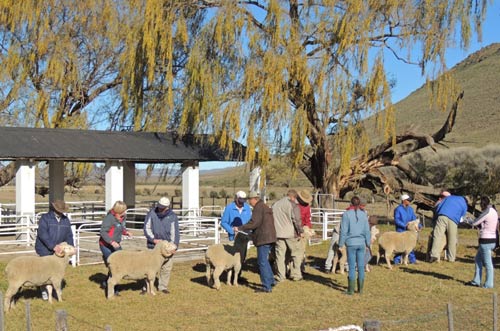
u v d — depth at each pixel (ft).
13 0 82.74
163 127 77.51
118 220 37.14
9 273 32.19
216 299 36.60
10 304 32.76
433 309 34.17
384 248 47.62
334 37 69.31
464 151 105.19
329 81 68.80
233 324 30.83
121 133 73.97
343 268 45.68
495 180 94.89
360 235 38.24
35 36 84.69
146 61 76.43
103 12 86.58
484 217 40.22
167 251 36.76
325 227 63.52
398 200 92.58
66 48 85.87
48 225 34.22
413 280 42.88
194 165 73.31
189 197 73.00
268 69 68.18
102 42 92.07
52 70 84.33
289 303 35.78
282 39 69.26
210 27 71.51
